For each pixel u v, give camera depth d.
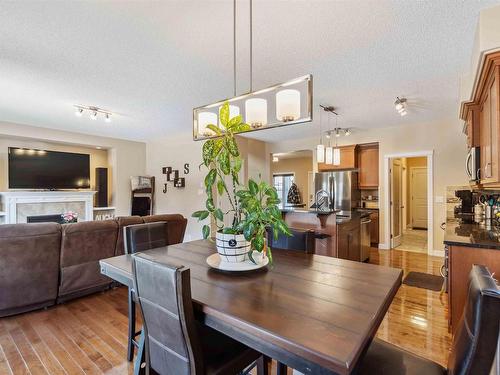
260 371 1.52
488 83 2.08
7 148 5.32
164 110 4.13
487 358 0.82
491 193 3.33
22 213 5.25
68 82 3.06
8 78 2.95
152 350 1.25
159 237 2.45
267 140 6.82
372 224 5.76
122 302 3.03
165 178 6.63
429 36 2.14
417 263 4.46
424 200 8.51
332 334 0.88
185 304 1.06
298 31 2.08
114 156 6.60
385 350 1.26
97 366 1.94
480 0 1.73
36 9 1.83
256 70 2.76
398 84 3.12
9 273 2.56
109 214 6.52
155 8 1.82
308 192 9.38
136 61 2.58
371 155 5.85
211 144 1.65
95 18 1.93
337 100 3.67
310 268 1.59
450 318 2.25
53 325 2.51
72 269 2.93
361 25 2.00
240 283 1.35
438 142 4.82
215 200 5.69
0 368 1.92
